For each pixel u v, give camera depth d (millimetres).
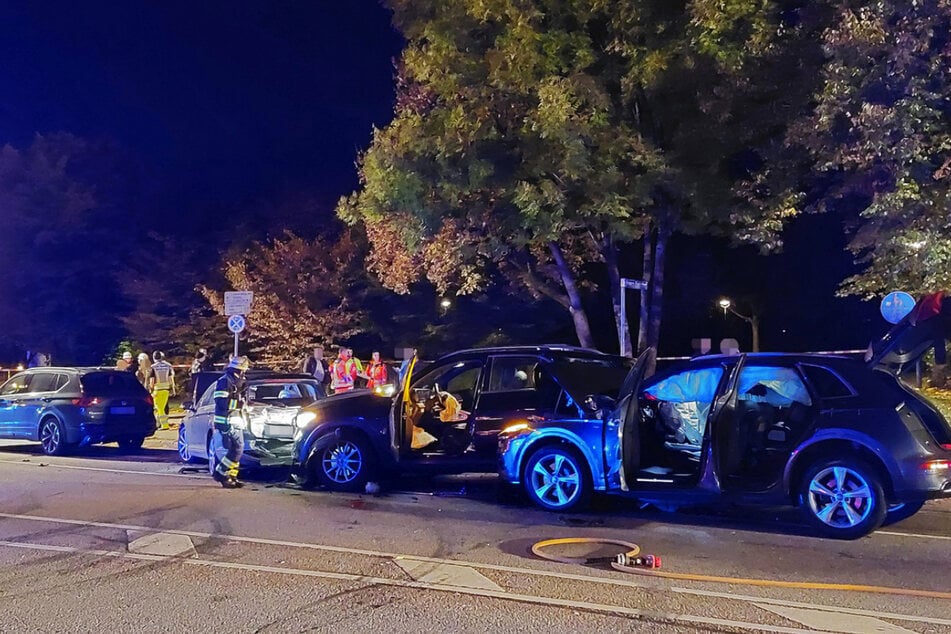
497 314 27891
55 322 36344
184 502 10672
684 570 7301
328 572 7297
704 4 14102
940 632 5723
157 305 32844
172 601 6512
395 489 11547
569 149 14852
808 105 14945
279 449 12219
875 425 8227
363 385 22828
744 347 30266
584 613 6125
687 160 16391
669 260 26828
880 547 8086
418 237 17234
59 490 11695
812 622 5922
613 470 9258
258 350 29656
